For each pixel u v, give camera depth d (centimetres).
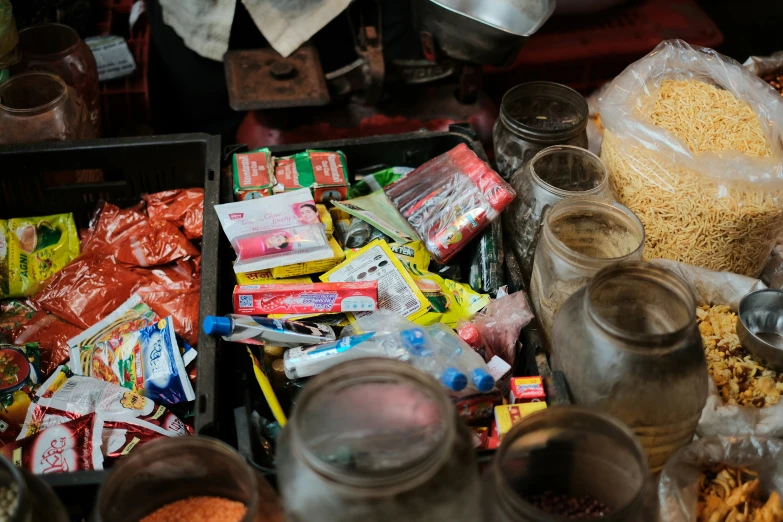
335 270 127
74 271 139
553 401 99
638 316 98
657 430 93
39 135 144
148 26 202
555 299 113
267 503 76
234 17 177
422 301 121
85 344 129
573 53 204
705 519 96
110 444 111
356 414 76
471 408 103
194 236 147
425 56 165
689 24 212
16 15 185
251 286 119
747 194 124
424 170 137
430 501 67
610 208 113
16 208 148
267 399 108
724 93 137
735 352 119
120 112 190
